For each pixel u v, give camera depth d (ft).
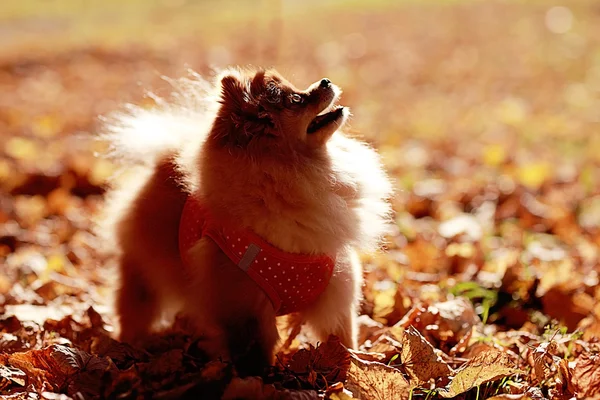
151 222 4.26
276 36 19.44
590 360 3.70
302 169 3.89
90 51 17.38
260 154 3.87
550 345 3.95
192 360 3.99
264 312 3.95
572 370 3.73
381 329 4.38
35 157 8.32
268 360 3.97
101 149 8.59
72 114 11.13
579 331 4.28
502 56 16.44
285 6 26.55
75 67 15.60
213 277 3.93
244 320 3.93
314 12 24.56
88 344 4.26
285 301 3.95
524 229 6.02
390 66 15.85
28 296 4.88
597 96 12.37
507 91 13.25
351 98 12.58
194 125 4.32
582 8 21.99
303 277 3.91
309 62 16.10
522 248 5.58
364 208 4.07
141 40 19.07
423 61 16.34
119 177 4.94
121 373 3.62
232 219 3.87
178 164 4.14
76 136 9.63
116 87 13.43
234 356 3.93
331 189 3.96
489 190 7.09
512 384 3.76
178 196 4.23
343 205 3.95
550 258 5.37
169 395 3.55
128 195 4.40
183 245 4.09
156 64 15.79
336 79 14.28
